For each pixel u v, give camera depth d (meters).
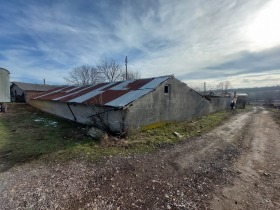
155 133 9.04
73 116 12.45
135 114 8.92
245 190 4.24
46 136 8.45
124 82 13.67
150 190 4.14
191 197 3.91
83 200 3.73
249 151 7.14
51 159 5.76
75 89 17.47
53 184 4.31
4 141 7.62
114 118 8.97
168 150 6.89
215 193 4.09
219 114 18.67
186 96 12.95
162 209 3.50
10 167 5.21
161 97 10.52
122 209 3.48
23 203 3.59
